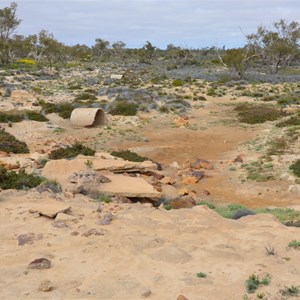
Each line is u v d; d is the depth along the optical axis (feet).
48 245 32.83
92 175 54.90
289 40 272.10
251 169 74.74
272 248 33.06
